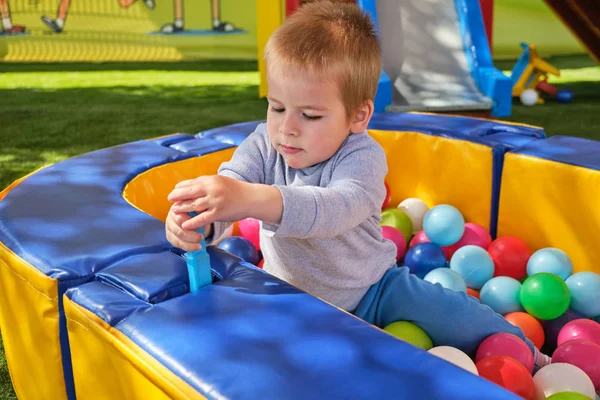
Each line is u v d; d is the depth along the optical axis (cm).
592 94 652
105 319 102
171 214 111
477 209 229
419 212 239
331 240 142
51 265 118
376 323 159
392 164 248
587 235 199
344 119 133
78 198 156
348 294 150
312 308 103
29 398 144
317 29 130
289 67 127
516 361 146
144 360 93
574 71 814
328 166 139
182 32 929
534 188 209
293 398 81
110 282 114
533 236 215
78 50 907
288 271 148
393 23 506
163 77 752
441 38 509
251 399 81
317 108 128
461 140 227
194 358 90
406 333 154
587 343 163
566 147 214
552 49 982
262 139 152
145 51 920
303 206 117
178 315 101
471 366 141
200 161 208
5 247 130
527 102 593
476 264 208
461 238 224
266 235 150
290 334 95
